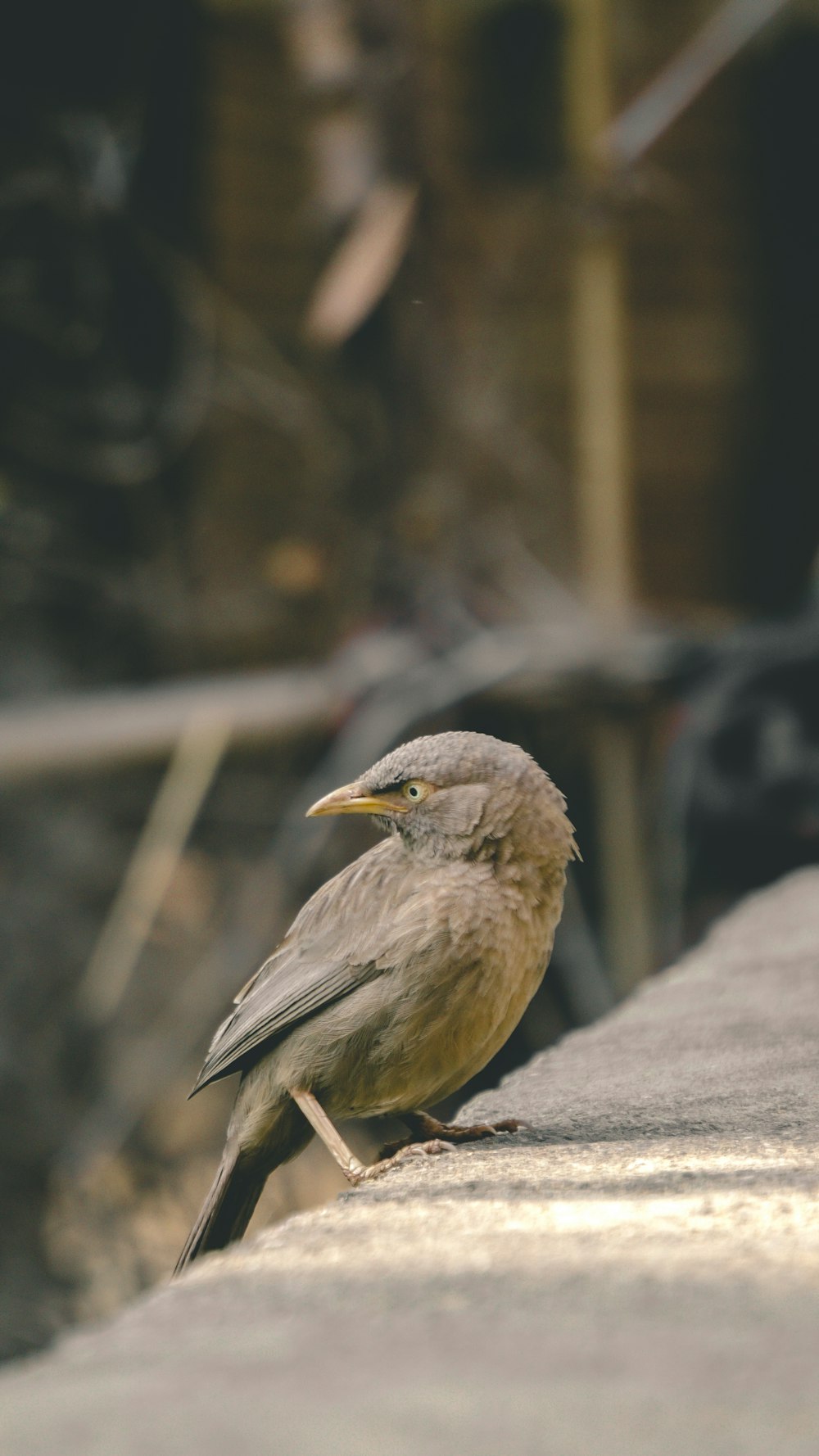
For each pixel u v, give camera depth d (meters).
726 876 11.55
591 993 11.30
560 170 12.58
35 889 11.98
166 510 14.75
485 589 11.41
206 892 11.98
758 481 16.83
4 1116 10.80
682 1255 2.73
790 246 16.81
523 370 14.41
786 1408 1.96
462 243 11.27
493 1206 3.20
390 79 10.57
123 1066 11.09
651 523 16.48
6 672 13.39
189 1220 10.46
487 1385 2.07
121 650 14.23
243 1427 1.93
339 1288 2.62
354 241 10.66
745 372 16.83
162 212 15.38
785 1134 3.80
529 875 4.72
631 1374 2.10
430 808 4.73
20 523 13.98
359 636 10.94
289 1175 10.41
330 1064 4.70
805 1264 2.65
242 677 12.41
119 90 15.04
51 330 13.87
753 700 10.96
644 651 11.02
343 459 11.07
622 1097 4.37
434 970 4.57
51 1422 2.01
